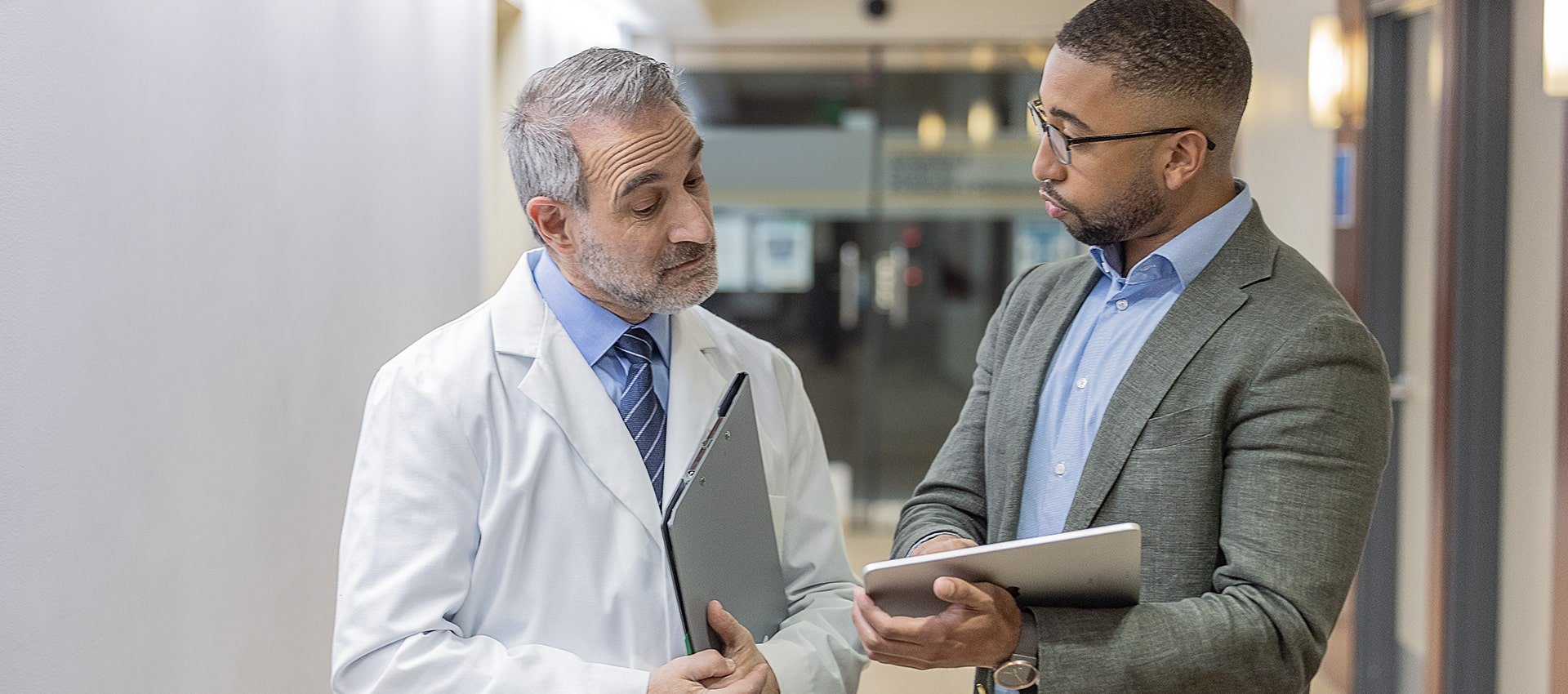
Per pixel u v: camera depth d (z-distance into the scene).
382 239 3.09
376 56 3.05
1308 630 1.34
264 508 2.43
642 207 1.42
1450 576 3.19
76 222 1.81
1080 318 1.66
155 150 2.03
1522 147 3.05
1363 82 3.75
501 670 1.38
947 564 1.32
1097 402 1.56
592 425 1.49
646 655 1.47
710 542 1.40
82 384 1.83
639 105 1.41
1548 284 2.91
